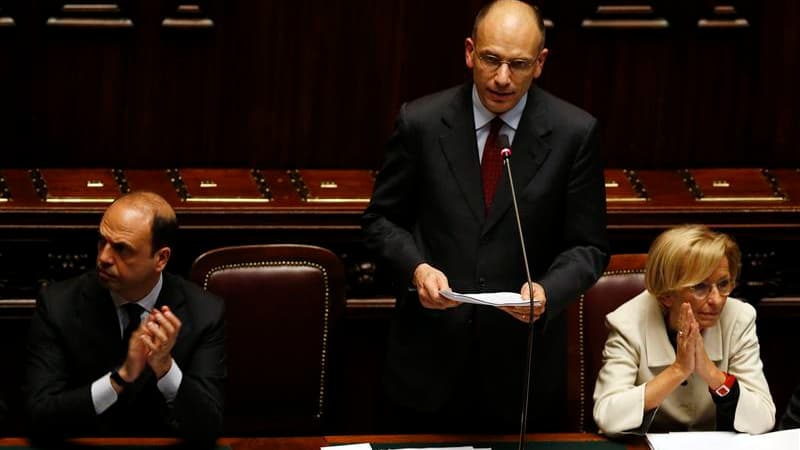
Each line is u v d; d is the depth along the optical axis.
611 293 15.51
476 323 13.99
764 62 20.48
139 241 13.30
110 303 13.86
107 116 19.38
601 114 20.39
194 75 19.48
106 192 18.31
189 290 14.12
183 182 18.92
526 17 13.05
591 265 13.56
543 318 13.12
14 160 19.28
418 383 14.15
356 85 19.86
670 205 18.86
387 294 18.62
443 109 13.99
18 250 17.58
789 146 20.75
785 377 19.81
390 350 14.34
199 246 17.95
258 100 19.69
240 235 17.97
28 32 18.97
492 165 13.91
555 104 13.92
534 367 14.08
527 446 13.09
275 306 15.77
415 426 14.49
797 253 19.22
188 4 19.27
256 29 19.48
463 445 13.07
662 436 13.30
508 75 12.99
